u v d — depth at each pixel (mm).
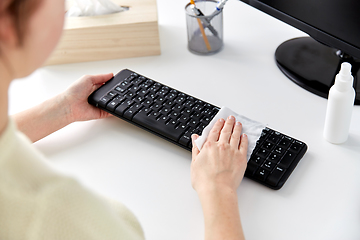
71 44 897
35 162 336
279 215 573
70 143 712
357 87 760
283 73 840
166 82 847
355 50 728
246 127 679
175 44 963
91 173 654
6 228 337
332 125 655
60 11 327
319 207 581
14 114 714
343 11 717
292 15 825
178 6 1106
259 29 988
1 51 295
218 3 902
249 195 604
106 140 716
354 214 568
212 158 616
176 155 679
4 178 316
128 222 497
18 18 288
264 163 630
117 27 881
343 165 641
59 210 345
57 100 734
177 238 551
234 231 522
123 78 802
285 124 724
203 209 561
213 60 903
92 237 377
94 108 762
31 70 336
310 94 786
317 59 850
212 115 713
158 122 708
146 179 639
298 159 637
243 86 821
